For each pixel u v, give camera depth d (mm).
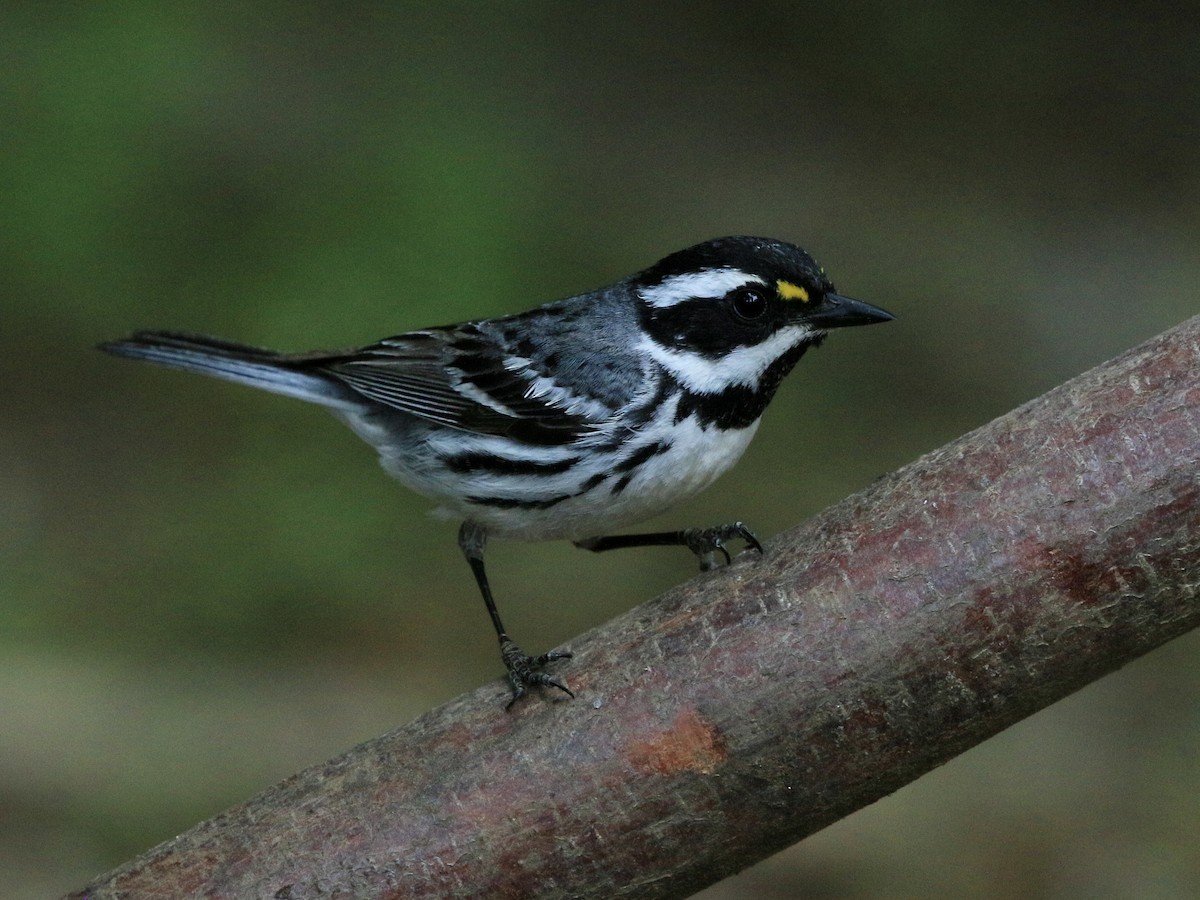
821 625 5594
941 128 25750
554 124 23469
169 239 17609
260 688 13242
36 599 13922
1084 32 28125
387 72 23297
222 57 21625
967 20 28500
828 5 28641
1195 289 21047
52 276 17203
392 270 17531
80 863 11000
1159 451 5316
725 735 5609
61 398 16688
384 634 14055
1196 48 27750
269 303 16750
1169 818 11438
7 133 18562
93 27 20531
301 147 19703
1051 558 5387
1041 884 10750
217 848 5805
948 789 11969
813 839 11336
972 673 5465
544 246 18984
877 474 16844
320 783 5883
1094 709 13195
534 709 5828
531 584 15070
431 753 5844
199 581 14406
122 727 12500
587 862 5676
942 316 20391
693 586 5949
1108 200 23672
